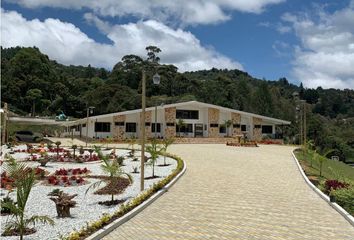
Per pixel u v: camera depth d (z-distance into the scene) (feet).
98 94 236.63
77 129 178.60
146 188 38.68
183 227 24.66
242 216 27.96
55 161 65.26
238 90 296.51
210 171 53.31
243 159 71.36
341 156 200.03
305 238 22.59
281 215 28.48
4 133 103.40
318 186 40.11
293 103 314.14
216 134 164.04
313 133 205.46
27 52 257.75
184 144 129.18
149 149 52.13
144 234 22.90
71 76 319.47
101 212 28.43
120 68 282.77
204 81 309.83
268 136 175.22
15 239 21.29
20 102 237.25
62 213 26.68
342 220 27.07
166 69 277.03
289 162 68.85
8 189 35.27
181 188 39.60
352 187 34.32
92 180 44.68
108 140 127.03
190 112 162.71
